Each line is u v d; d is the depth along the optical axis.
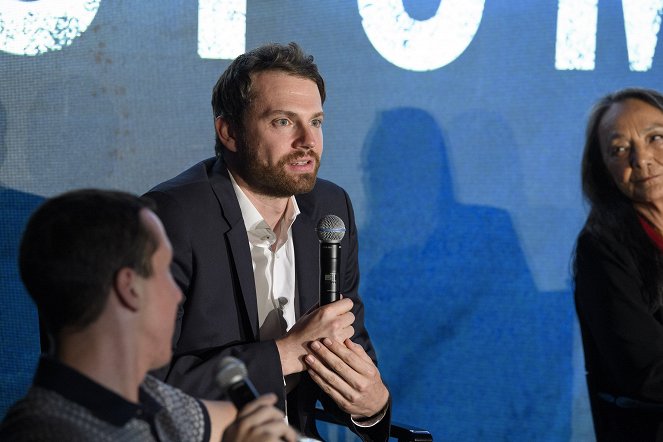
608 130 6.86
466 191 8.13
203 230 5.39
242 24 7.79
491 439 8.23
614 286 6.39
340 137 8.03
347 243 6.21
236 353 5.13
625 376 6.27
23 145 7.57
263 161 5.45
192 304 5.33
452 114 8.07
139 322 3.05
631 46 8.07
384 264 8.16
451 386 8.23
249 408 3.24
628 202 6.78
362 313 6.24
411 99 8.04
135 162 7.69
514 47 8.03
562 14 8.02
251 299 5.47
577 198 8.13
